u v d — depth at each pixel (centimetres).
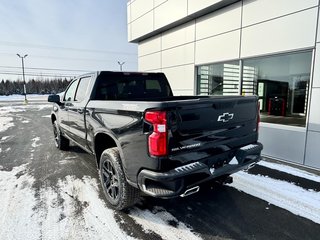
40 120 1288
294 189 351
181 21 751
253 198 327
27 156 543
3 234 247
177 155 225
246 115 300
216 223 269
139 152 237
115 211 295
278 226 262
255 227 260
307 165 459
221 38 634
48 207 304
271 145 525
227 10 608
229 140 278
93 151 356
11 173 431
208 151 253
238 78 604
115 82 396
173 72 836
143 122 229
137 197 284
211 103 247
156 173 220
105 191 313
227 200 323
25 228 257
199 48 711
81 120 388
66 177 410
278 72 520
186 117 228
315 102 439
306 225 263
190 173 227
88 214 287
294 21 462
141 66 1024
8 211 294
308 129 453
